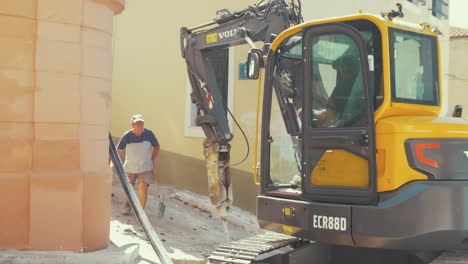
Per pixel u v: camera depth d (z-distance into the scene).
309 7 10.97
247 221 10.01
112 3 6.88
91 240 6.54
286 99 6.27
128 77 12.62
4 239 6.09
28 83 6.21
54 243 6.26
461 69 23.27
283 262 6.31
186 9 11.72
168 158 11.87
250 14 7.46
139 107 12.40
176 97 11.80
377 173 5.32
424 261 5.67
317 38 5.73
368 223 5.23
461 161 5.23
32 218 6.16
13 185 6.10
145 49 12.36
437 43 5.96
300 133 6.13
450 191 5.07
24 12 6.17
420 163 5.16
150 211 10.05
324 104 5.67
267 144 6.22
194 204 10.67
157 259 7.02
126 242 7.39
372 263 6.04
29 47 6.20
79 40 6.47
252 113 10.57
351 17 5.54
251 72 6.47
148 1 12.33
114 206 9.99
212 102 7.81
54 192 6.25
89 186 6.50
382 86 5.39
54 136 6.31
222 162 7.69
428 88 5.84
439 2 17.92
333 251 6.25
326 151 5.64
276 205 5.95
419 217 5.05
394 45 5.51
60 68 6.34
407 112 5.54
